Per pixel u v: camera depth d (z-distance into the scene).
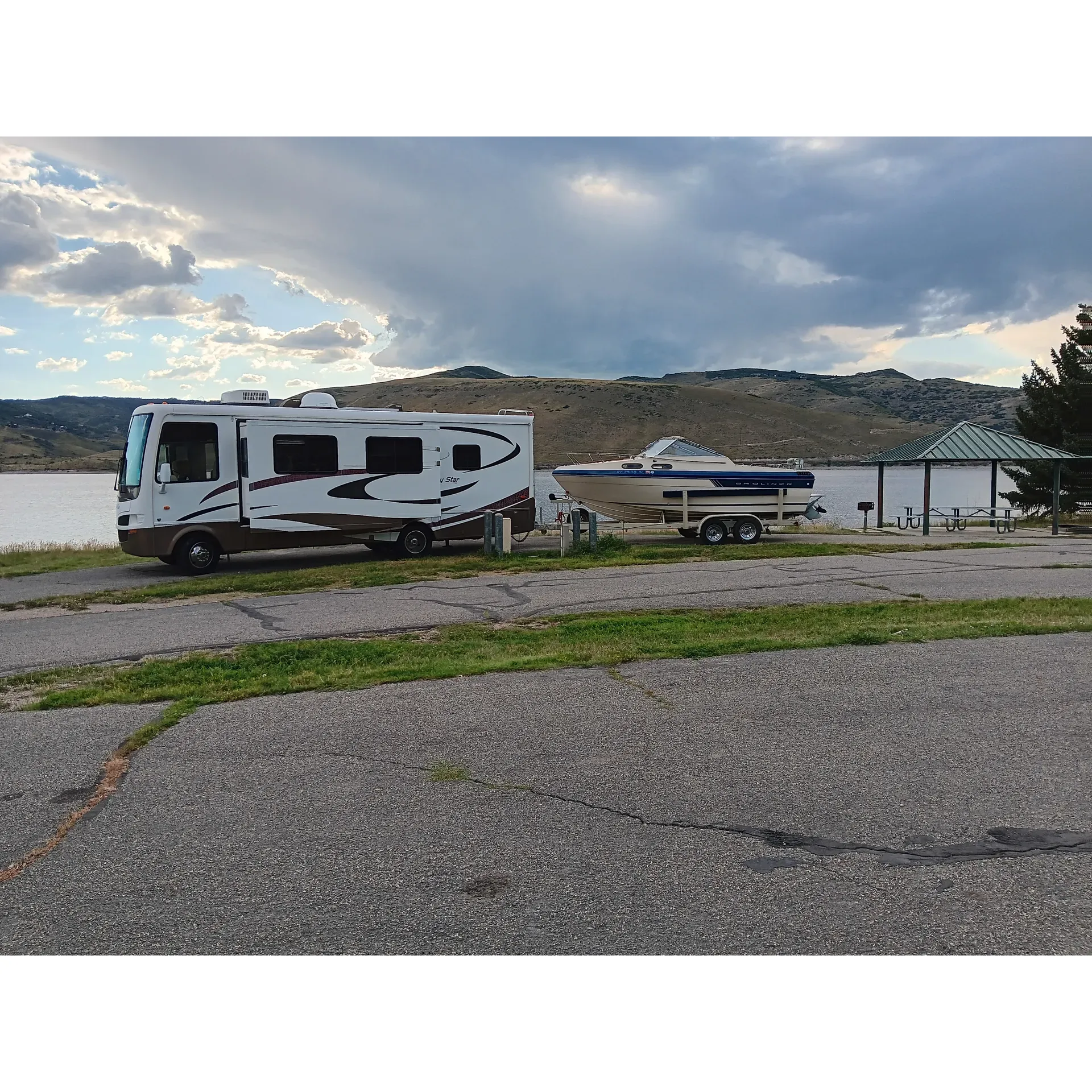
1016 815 4.67
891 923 3.65
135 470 15.80
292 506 16.69
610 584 13.51
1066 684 7.17
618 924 3.68
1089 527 26.95
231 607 12.24
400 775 5.41
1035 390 32.31
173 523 15.88
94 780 5.46
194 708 6.92
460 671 7.81
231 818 4.82
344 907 3.86
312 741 6.08
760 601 11.69
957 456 23.84
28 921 3.82
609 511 20.89
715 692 7.11
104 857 4.39
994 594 12.00
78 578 15.99
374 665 8.25
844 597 11.91
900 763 5.46
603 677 7.61
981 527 27.86
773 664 7.96
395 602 12.23
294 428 16.64
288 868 4.23
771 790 5.06
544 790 5.12
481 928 3.68
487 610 11.41
